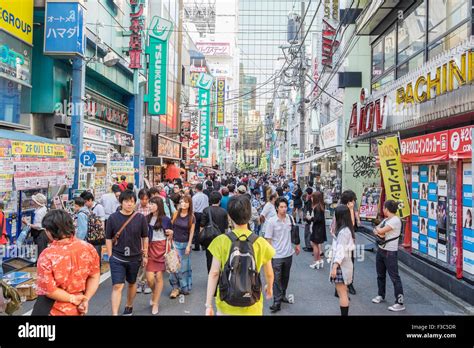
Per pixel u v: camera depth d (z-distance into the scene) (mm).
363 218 15125
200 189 11977
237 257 3701
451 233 8648
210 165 57781
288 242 6977
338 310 6855
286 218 7012
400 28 13750
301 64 23484
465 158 7551
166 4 28516
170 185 17062
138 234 6047
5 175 7984
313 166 33156
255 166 110750
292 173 43375
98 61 15148
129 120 21891
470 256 7406
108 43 17438
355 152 21094
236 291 3613
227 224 8102
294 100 46562
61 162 10461
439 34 10656
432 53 11125
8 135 8711
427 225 9883
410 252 10641
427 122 9359
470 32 8891
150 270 6535
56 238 3695
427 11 11352
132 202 6035
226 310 3773
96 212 8930
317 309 6914
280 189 11531
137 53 18531
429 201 9812
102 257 9734
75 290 3711
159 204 6656
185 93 37500
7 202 8938
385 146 10383
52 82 12805
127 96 21859
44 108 12742
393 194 10234
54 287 3582
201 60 54594
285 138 49688
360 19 16328
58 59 13055
